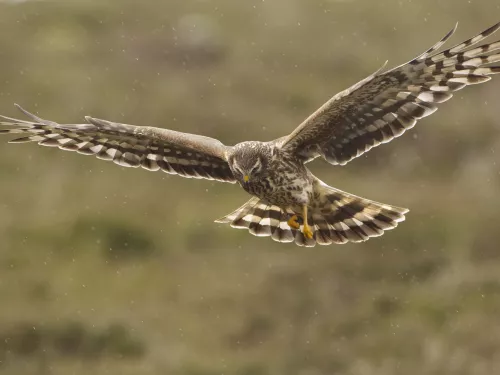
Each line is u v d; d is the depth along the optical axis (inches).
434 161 1068.5
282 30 1454.2
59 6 1541.6
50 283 796.6
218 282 800.9
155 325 740.0
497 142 1090.1
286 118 1169.4
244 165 430.6
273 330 735.7
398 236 855.1
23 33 1450.5
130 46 1374.3
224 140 1123.3
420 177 1040.8
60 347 713.6
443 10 1478.8
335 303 767.7
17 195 960.3
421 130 1111.6
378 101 413.4
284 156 432.8
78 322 733.3
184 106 1187.9
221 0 1569.9
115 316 743.7
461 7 1481.3
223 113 1169.4
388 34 1428.4
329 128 422.9
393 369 677.3
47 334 721.0
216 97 1213.7
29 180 1003.9
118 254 861.2
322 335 727.1
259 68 1306.6
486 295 760.3
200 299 775.1
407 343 705.6
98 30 1457.9
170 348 709.3
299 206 440.5
